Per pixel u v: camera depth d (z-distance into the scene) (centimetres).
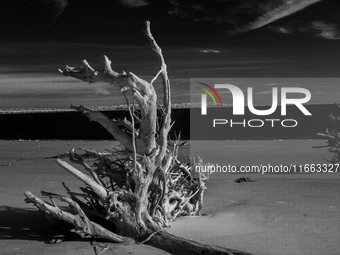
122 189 497
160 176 527
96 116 525
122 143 529
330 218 603
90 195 518
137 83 479
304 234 520
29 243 475
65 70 493
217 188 880
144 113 497
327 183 941
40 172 1062
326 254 440
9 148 1847
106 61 479
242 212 650
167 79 528
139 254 439
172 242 464
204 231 538
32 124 6781
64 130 4584
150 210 528
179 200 605
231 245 474
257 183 946
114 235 478
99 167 553
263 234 523
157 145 542
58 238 494
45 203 455
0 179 951
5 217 602
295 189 868
